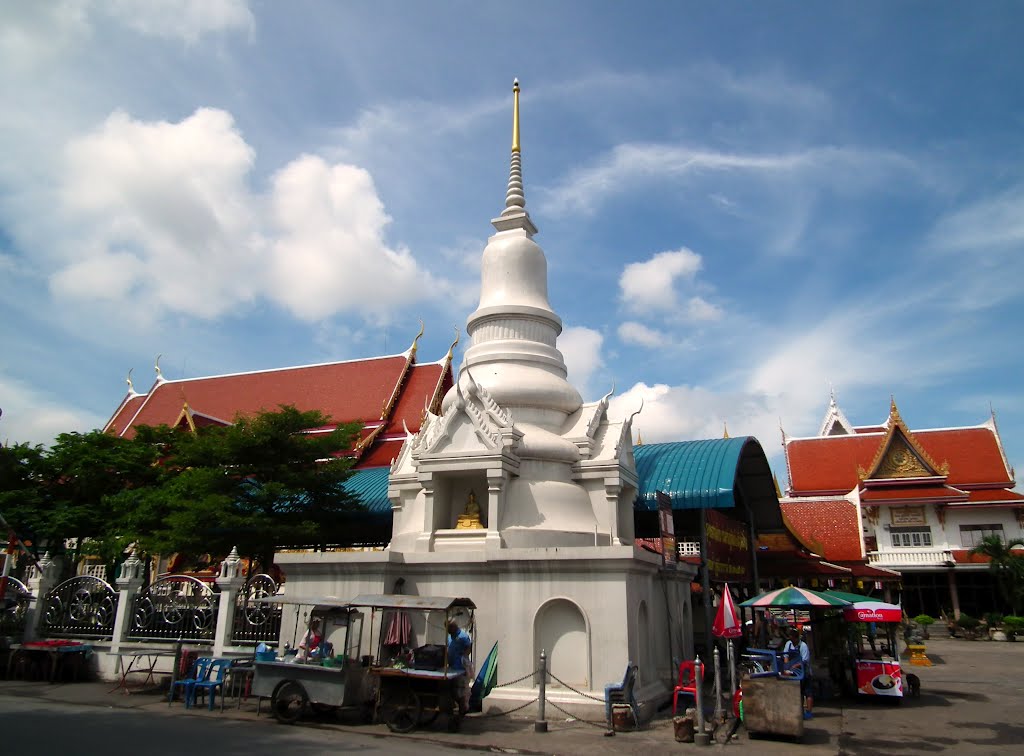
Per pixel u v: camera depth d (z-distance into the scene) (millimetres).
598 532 21656
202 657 19656
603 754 13953
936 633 50469
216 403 54312
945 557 54062
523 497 21328
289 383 53281
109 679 21938
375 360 51719
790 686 15680
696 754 14188
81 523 31859
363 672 16844
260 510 28172
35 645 21828
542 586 18234
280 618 20703
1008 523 56094
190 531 26953
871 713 19594
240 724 16062
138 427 34219
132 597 22734
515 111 29562
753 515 36094
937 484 55875
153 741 13945
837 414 75062
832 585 48062
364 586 19594
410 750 13805
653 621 20203
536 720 16297
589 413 24000
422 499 22531
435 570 19656
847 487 63062
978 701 21688
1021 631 46969
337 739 14664
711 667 24344
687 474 26125
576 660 17672
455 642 16453
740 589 33594
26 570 30766
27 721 15773
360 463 44812
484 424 21328
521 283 26266
